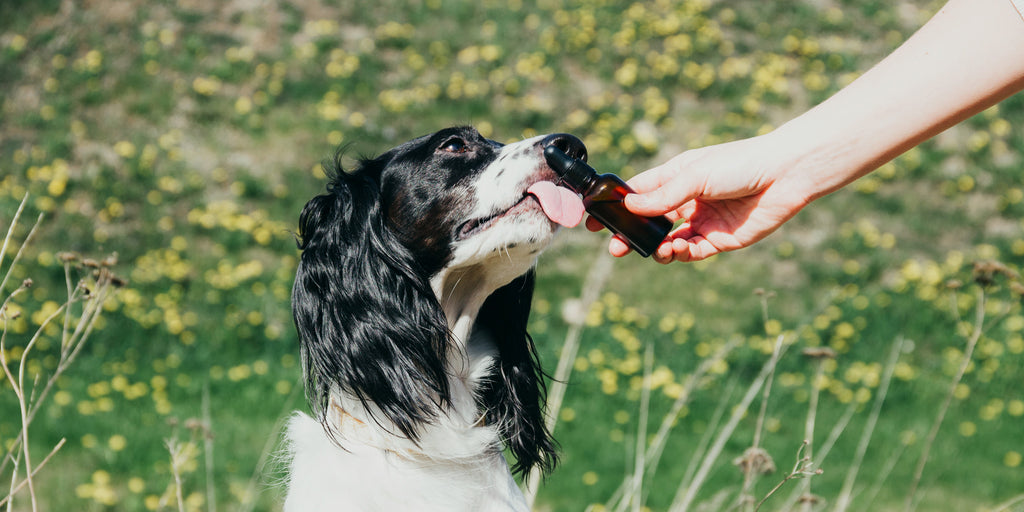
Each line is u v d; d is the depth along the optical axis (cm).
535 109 988
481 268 266
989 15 196
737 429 600
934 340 742
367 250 264
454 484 253
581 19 1138
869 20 1213
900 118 204
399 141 937
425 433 251
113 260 297
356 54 1054
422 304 262
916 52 205
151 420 562
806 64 1109
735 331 753
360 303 260
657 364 671
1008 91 195
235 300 721
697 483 318
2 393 577
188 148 905
